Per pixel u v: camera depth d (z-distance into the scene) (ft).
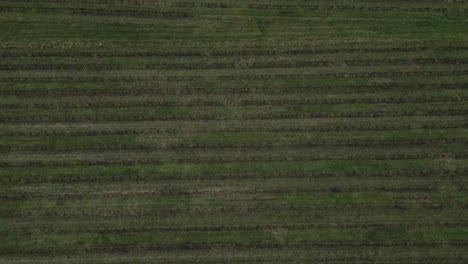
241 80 84.02
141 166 74.13
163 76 84.02
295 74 84.64
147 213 69.67
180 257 65.98
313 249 66.80
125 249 66.59
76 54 86.94
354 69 85.66
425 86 83.71
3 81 83.61
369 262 65.57
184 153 75.56
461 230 68.23
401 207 70.28
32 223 68.69
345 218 69.26
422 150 76.18
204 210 69.92
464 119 79.66
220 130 77.97
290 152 75.66
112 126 78.38
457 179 73.20
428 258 65.98
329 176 73.36
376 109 80.43
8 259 65.62
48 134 77.61
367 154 75.46
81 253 66.28
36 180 72.59
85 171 73.41
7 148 75.97
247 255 66.23
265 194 71.46
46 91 82.43
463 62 86.89
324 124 78.69
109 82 83.61
